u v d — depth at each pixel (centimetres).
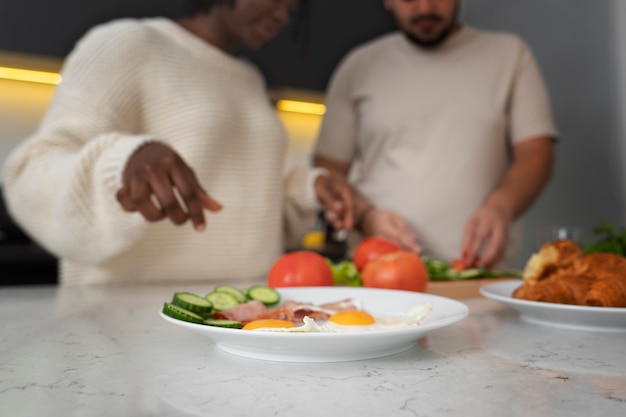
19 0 242
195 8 149
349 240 199
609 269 77
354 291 81
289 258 99
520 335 70
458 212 179
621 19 265
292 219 164
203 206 91
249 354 57
